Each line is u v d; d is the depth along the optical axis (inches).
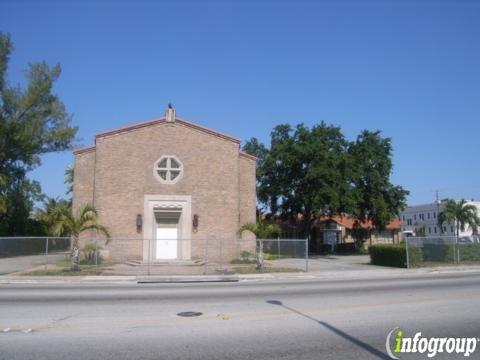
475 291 629.9
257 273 978.1
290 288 693.3
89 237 1155.9
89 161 1233.4
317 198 1637.6
